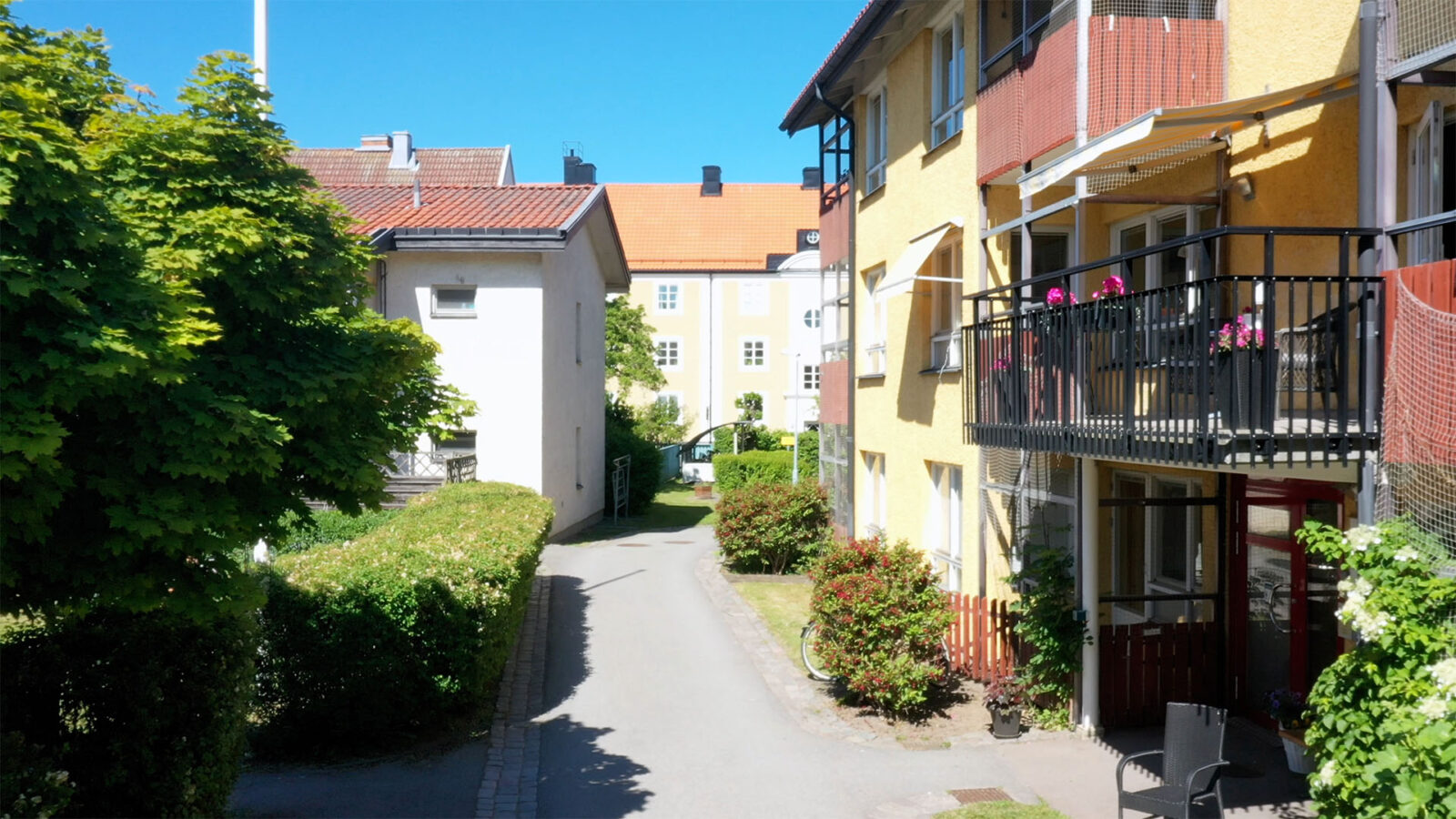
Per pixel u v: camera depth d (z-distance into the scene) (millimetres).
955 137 13820
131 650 7355
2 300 4895
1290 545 9891
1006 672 12039
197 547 5801
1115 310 8414
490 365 23078
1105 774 9484
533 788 9336
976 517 13445
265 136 7383
